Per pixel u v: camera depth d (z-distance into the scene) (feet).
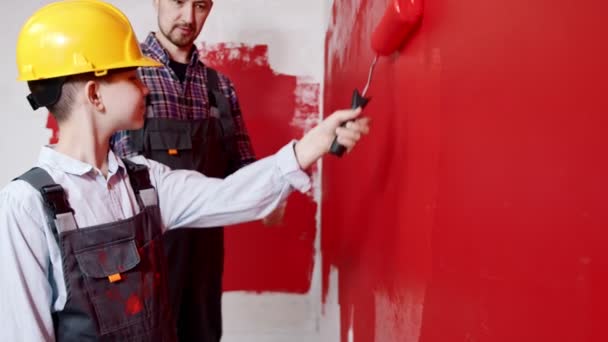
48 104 3.38
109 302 3.26
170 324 3.70
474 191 1.87
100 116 3.44
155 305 3.50
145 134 5.90
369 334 4.17
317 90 9.11
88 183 3.40
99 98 3.38
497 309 1.67
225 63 9.05
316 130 3.69
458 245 2.04
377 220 3.85
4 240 2.93
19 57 3.45
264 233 9.30
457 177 2.06
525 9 1.48
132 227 3.45
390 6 2.70
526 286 1.46
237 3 9.02
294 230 9.31
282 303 9.37
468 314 1.92
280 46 9.08
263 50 9.07
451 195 2.13
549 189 1.33
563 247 1.26
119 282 3.31
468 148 1.94
